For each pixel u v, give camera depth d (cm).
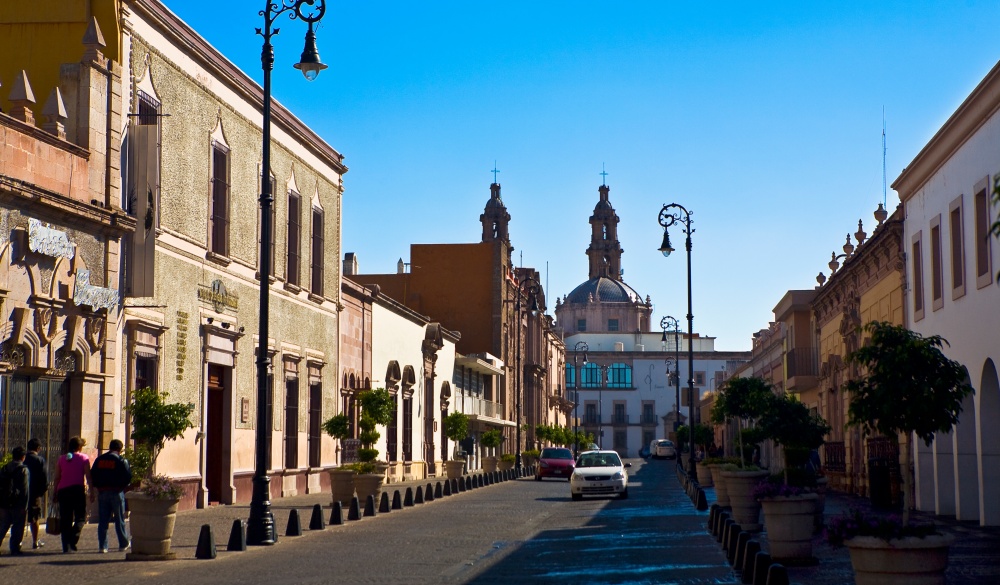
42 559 1666
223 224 2966
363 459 3231
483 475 4766
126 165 2356
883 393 1443
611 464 3791
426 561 1745
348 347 4131
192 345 2739
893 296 3128
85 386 2167
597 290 15400
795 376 4678
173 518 1728
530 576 1556
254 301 3184
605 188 16100
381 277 7425
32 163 2023
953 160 2519
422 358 5394
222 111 2941
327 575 1557
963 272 2450
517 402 6350
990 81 2148
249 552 1864
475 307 7362
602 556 1812
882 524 1174
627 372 14250
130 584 1434
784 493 1662
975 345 2358
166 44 2586
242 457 3073
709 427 8394
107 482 1784
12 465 1686
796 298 5166
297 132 3538
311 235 3719
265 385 2056
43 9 2333
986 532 2231
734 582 1467
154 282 2411
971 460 2514
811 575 1544
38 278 2011
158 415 2097
